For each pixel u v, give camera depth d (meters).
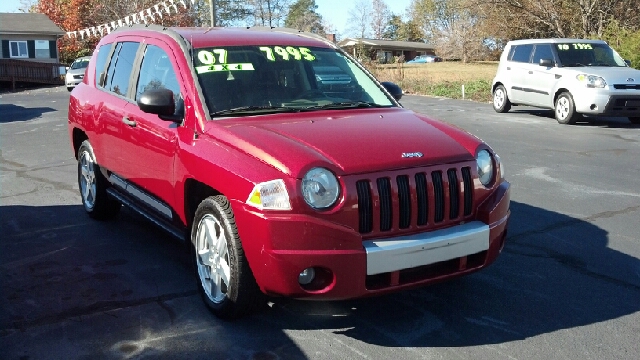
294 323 4.13
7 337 3.92
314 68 5.19
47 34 41.69
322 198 3.61
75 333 3.98
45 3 49.84
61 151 10.99
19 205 7.16
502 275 4.98
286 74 5.01
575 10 29.88
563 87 13.73
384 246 3.65
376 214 3.71
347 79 5.27
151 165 4.94
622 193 7.55
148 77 5.24
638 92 12.98
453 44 62.53
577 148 10.68
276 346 3.81
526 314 4.27
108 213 6.41
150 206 5.16
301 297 3.69
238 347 3.80
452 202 3.99
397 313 4.29
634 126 13.41
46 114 17.67
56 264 5.23
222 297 4.14
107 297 4.54
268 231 3.59
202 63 4.79
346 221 3.63
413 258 3.73
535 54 15.02
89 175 6.46
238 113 4.50
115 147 5.59
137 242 5.81
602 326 4.09
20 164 9.78
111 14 44.25
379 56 65.06
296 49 5.28
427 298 4.54
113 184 5.91
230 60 4.89
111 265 5.20
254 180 3.69
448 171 3.99
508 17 34.44
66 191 7.84
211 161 4.05
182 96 4.65
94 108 6.00
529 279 4.90
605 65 14.27
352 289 3.64
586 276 4.97
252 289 3.93
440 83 25.95
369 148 3.90
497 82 16.30
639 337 3.94
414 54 89.88
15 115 17.50
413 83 26.41
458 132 4.41
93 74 6.43
